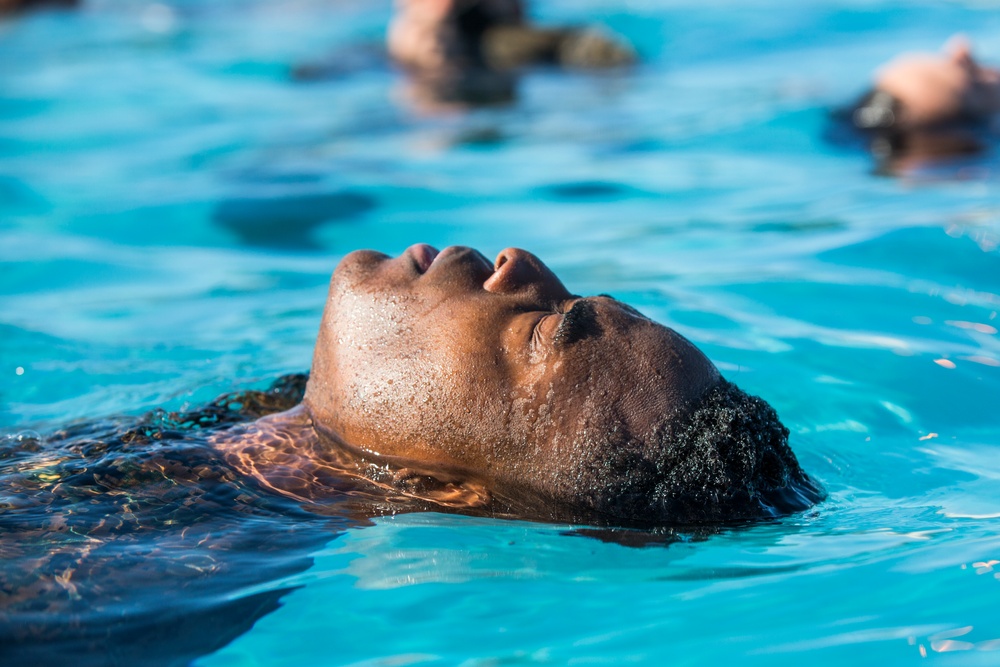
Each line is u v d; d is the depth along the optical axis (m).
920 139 2.24
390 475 1.12
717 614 1.01
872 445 1.19
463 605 1.02
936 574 1.02
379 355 1.12
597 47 3.46
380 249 1.77
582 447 1.08
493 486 1.10
